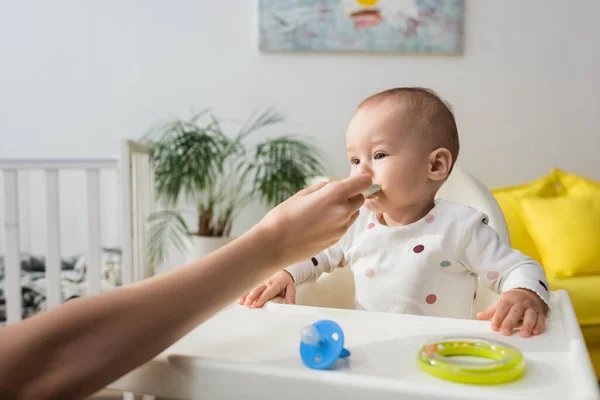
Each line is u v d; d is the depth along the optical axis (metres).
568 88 2.50
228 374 0.40
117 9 2.50
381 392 0.37
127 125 2.51
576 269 1.86
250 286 0.42
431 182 0.90
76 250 2.53
